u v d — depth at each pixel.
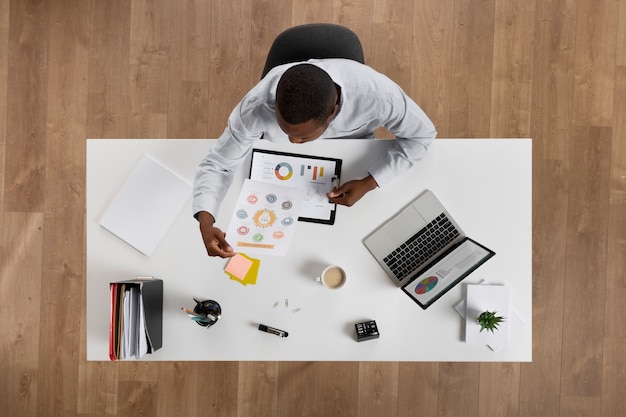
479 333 1.59
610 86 2.40
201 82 2.42
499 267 1.61
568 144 2.41
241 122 1.36
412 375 2.40
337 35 1.58
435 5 2.41
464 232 1.61
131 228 1.61
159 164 1.61
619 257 2.40
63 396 2.42
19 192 2.42
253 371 2.40
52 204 2.41
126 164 1.61
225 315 1.62
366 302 1.62
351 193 1.57
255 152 1.60
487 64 2.42
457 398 2.40
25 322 2.42
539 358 2.39
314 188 1.61
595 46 2.40
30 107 2.42
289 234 1.62
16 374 2.42
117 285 1.46
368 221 1.62
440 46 2.42
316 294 1.62
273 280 1.62
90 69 2.42
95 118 2.42
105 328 1.62
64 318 2.41
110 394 2.41
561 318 2.39
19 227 2.42
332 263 1.62
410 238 1.62
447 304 1.61
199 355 1.62
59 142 2.42
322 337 1.62
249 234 1.62
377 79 1.38
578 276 2.40
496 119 2.42
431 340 1.61
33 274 2.42
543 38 2.41
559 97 2.41
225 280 1.62
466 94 2.42
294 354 1.62
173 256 1.62
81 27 2.42
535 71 2.41
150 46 2.42
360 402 2.40
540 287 2.39
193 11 2.41
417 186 1.61
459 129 2.43
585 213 2.40
